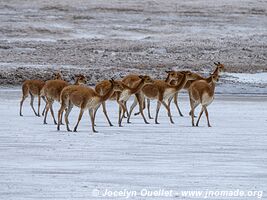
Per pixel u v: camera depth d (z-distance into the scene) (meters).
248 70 143.62
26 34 194.38
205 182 38.09
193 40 184.50
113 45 174.88
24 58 152.75
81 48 170.12
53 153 48.44
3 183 37.41
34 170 41.44
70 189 35.81
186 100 99.75
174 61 152.25
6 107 86.12
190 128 65.75
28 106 87.88
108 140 56.06
